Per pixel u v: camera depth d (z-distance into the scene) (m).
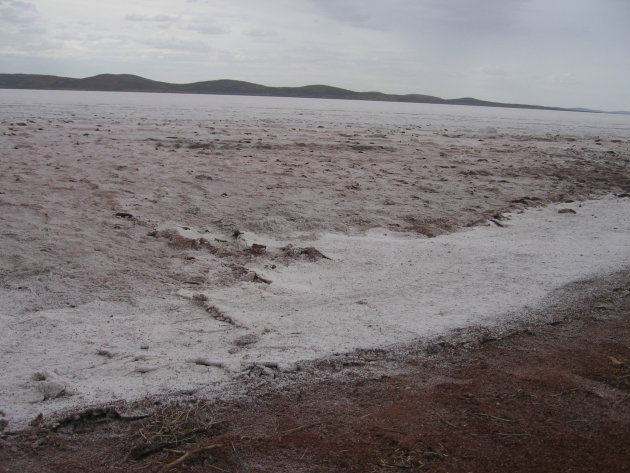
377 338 5.38
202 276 7.00
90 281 6.54
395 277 7.24
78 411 4.05
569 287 6.86
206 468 3.49
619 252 8.37
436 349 5.19
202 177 11.80
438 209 10.82
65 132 19.06
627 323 5.85
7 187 9.86
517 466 3.45
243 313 5.91
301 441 3.74
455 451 3.62
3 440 3.74
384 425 3.93
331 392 4.43
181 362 4.83
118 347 5.06
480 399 4.30
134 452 3.65
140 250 7.65
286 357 4.94
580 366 4.87
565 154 20.28
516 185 13.57
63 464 3.53
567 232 9.71
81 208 9.08
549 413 4.10
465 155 18.42
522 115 87.00
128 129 21.72
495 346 5.28
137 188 10.56
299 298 6.45
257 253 7.92
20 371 4.59
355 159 15.80
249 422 4.00
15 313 5.67
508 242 8.95
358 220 9.77
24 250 7.16
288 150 16.94
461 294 6.61
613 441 3.73
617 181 15.15
